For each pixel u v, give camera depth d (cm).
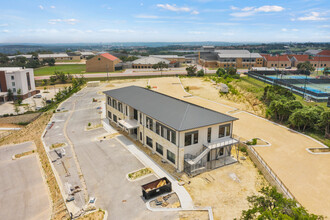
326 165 3291
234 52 17350
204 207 2472
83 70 15888
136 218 2353
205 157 3322
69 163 3512
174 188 2808
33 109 7088
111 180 3042
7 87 8144
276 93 6319
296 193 2667
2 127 5584
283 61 16088
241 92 7962
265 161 3397
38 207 2658
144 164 3419
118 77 12525
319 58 15938
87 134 4694
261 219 1684
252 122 5088
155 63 16450
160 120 3391
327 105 5759
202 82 10406
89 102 7444
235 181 2938
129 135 4531
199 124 3186
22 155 3944
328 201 2530
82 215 2422
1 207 2672
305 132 4441
